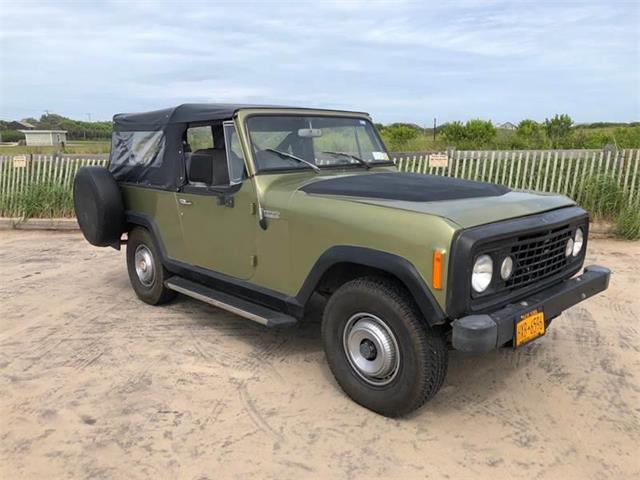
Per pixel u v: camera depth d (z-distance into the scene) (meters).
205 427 3.32
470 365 4.14
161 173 4.95
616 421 3.37
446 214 3.02
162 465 2.96
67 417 3.44
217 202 4.28
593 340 4.60
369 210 3.27
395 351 3.24
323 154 4.54
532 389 3.78
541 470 2.90
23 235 9.55
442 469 2.91
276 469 2.92
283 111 4.36
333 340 3.59
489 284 3.05
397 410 3.30
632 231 8.16
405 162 9.77
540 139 16.89
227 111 4.14
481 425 3.34
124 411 3.51
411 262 3.01
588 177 8.92
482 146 15.67
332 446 3.12
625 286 6.00
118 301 5.75
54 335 4.81
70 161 10.67
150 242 5.32
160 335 4.79
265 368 4.12
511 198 3.58
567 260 3.77
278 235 3.82
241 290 4.25
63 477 2.86
